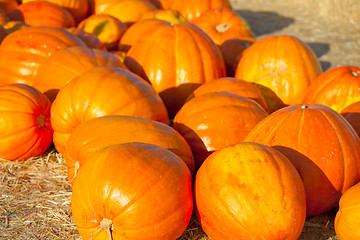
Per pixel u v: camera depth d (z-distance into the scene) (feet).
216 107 6.94
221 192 5.77
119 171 5.77
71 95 7.00
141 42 8.39
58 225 6.52
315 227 6.40
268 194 5.70
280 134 6.32
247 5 18.53
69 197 6.90
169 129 6.63
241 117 6.89
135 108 7.00
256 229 5.67
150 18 10.33
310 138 6.24
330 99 7.47
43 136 7.47
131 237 5.74
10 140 7.22
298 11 17.06
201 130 6.88
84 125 6.54
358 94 7.39
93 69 7.26
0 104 7.20
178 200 5.87
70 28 9.88
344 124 6.38
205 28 10.02
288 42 8.24
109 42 10.18
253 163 5.81
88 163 5.92
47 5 10.35
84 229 5.90
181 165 6.04
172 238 5.93
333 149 6.22
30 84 8.20
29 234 6.40
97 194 5.74
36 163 7.50
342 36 13.91
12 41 8.32
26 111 7.26
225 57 9.45
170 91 8.14
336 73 7.55
